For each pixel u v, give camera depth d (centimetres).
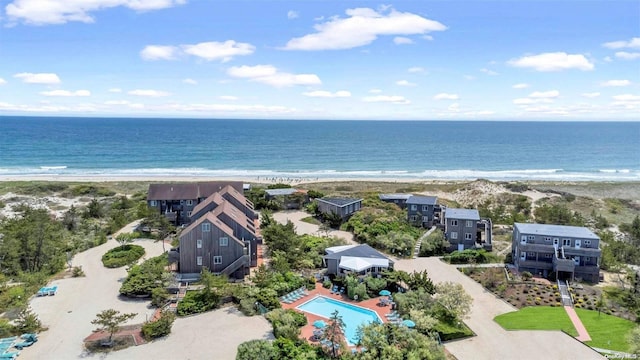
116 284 5269
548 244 5884
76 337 3988
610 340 4147
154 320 4281
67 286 5194
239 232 5828
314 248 6362
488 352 3922
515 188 11362
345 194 10875
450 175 15650
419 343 3556
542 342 4109
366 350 3488
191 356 3684
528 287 5400
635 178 15300
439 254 6644
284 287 4966
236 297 4731
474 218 6625
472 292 5319
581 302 4966
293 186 12262
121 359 3641
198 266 5381
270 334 4066
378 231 7194
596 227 8319
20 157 18550
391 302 4800
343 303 4831
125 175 14462
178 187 8069
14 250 5675
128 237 6906
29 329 4056
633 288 5175
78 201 10362
